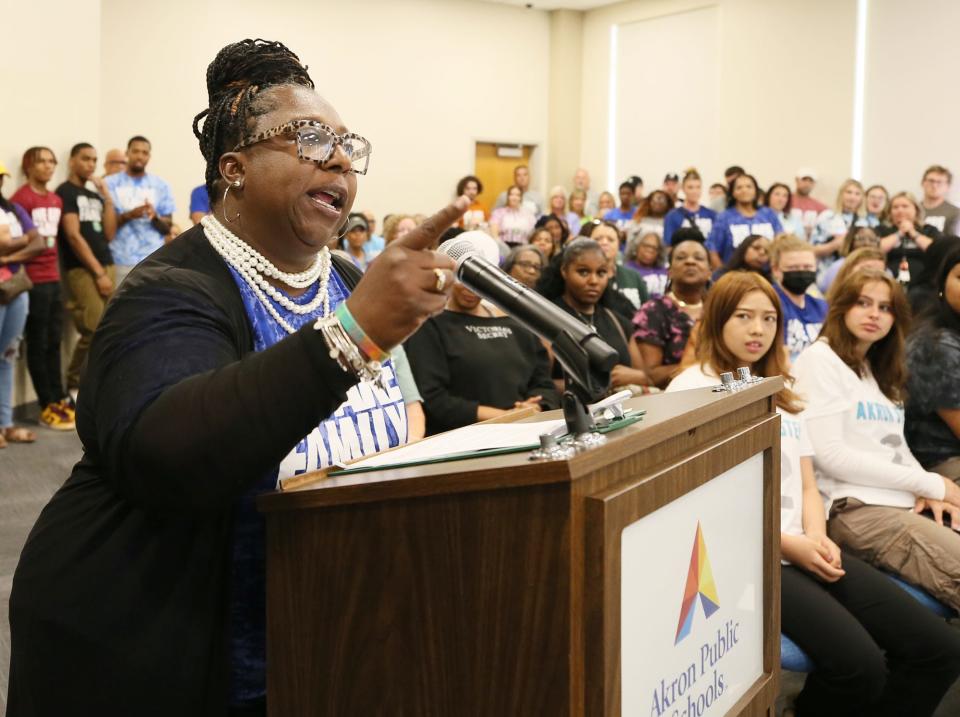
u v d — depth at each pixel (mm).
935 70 8938
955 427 2727
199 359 939
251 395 849
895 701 2096
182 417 856
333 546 899
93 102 6570
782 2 10078
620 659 827
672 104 11242
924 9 8984
